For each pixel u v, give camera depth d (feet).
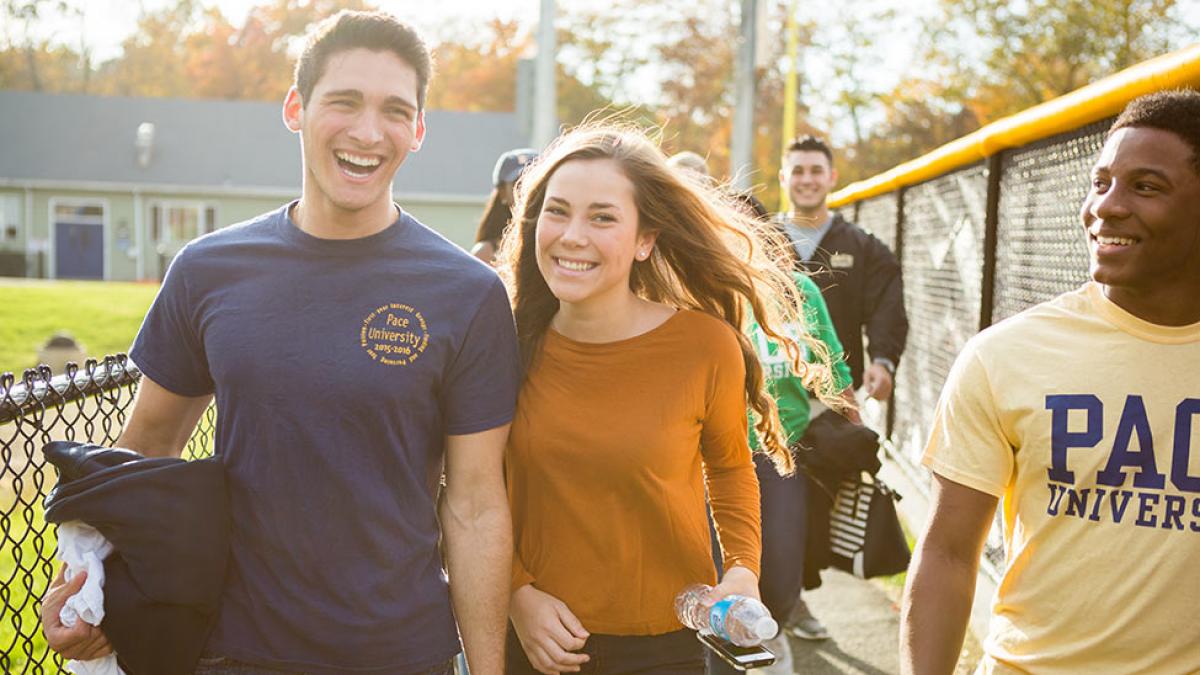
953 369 7.00
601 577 8.23
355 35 7.35
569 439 8.11
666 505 8.15
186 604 7.07
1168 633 6.15
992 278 18.04
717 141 142.10
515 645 8.73
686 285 9.18
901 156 124.88
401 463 7.41
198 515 7.11
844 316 18.70
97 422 23.99
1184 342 6.24
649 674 8.35
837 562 13.43
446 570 8.71
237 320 7.34
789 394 12.69
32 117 138.51
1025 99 112.88
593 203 8.12
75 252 136.36
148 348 7.77
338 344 7.29
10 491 20.66
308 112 7.41
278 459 7.25
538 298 8.67
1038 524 6.53
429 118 142.72
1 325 59.41
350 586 7.27
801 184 18.54
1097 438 6.29
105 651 7.29
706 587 8.27
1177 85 9.39
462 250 7.82
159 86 182.50
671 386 8.18
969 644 15.12
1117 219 6.20
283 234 7.57
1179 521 6.13
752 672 12.20
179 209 137.80
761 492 12.68
